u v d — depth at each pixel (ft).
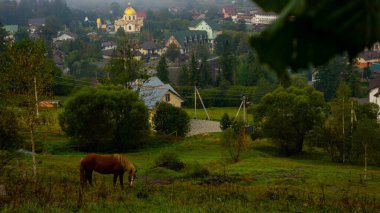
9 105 69.00
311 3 3.07
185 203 55.52
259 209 53.01
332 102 147.23
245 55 429.38
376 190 87.04
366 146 118.01
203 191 68.39
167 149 157.48
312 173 106.52
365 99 258.57
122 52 190.60
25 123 69.67
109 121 147.74
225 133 133.59
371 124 127.95
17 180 62.85
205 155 146.10
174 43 555.28
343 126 139.33
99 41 632.79
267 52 3.09
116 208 47.98
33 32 638.12
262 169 112.27
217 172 106.01
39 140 80.94
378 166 130.00
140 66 192.85
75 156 129.08
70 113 148.25
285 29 3.08
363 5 3.04
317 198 64.69
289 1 3.17
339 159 141.38
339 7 3.05
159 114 183.52
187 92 289.33
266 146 171.83
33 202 47.75
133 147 158.51
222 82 315.17
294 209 54.29
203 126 218.59
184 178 98.32
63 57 488.85
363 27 3.04
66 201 49.78
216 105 289.53
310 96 160.56
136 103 152.05
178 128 184.03
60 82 265.54
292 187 81.92
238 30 640.17
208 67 348.59
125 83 186.60
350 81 281.74
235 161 131.85
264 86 275.59
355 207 55.06
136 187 71.56
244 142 134.62
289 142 156.56
